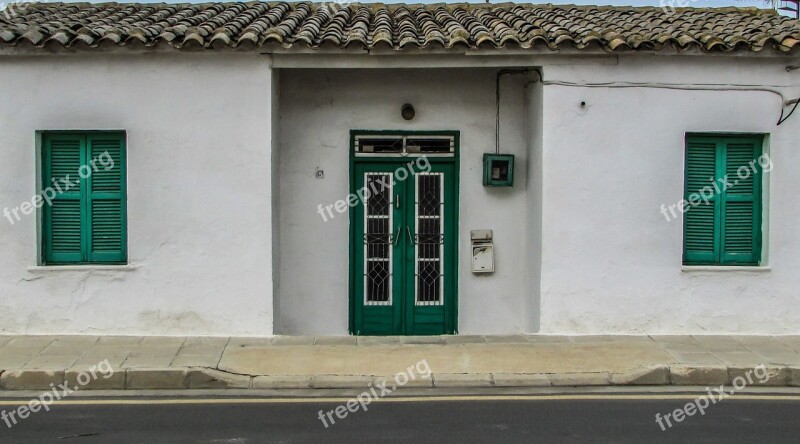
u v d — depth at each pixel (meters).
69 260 9.34
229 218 9.23
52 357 8.32
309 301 10.14
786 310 9.52
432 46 9.08
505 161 10.02
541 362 8.41
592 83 9.28
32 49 8.92
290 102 10.02
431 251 10.28
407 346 8.98
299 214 10.09
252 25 9.58
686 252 9.59
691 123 9.38
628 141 9.34
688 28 10.08
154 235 9.21
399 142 10.16
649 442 6.38
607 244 9.39
